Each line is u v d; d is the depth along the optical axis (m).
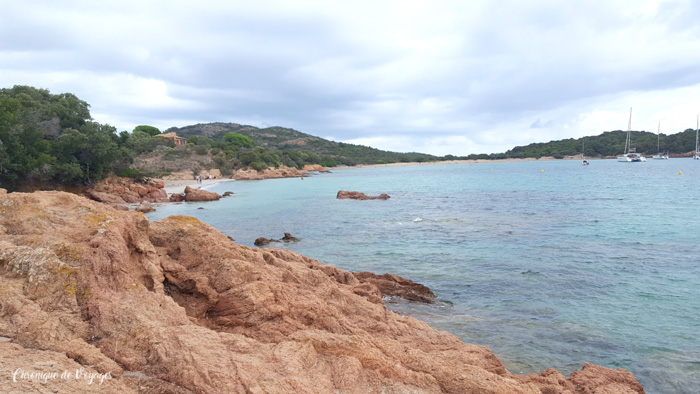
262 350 6.40
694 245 22.94
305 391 5.45
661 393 8.88
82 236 7.86
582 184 75.00
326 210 44.09
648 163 167.62
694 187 61.91
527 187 72.06
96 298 6.75
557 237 26.09
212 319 8.49
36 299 6.39
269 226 33.19
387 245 24.67
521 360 10.17
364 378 6.41
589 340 11.27
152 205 50.12
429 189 74.12
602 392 7.74
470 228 30.38
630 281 16.55
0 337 5.57
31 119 50.53
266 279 9.49
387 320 10.23
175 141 137.50
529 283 16.44
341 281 14.06
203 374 5.41
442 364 7.05
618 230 28.14
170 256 10.19
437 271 18.48
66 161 51.97
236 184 96.44
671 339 11.31
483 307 13.88
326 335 7.40
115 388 4.95
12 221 8.06
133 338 6.13
